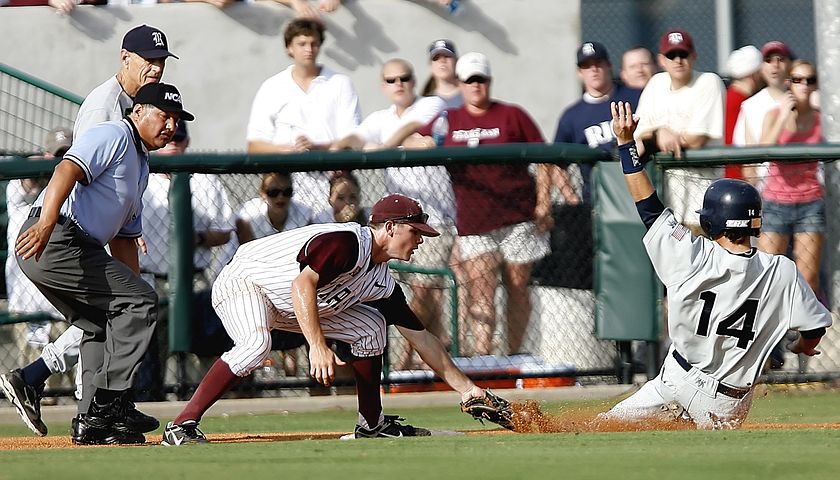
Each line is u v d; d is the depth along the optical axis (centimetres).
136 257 2009
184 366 2491
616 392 2542
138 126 1855
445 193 2517
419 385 2583
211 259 2475
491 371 2545
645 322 2528
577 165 2548
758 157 2497
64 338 2069
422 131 2811
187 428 1753
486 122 2750
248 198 2483
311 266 1705
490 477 1189
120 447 1691
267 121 2908
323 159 2478
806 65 2847
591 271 2566
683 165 2522
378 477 1199
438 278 2536
